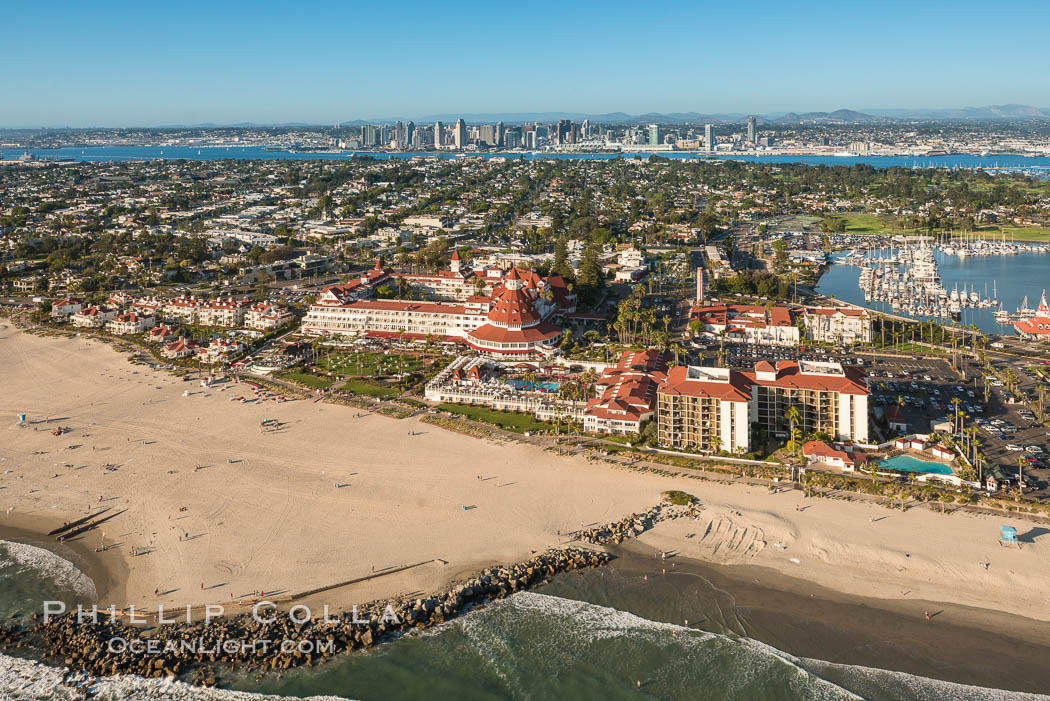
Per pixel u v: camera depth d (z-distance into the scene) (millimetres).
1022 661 142125
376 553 177250
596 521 190500
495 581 167125
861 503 195375
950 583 163625
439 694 138500
